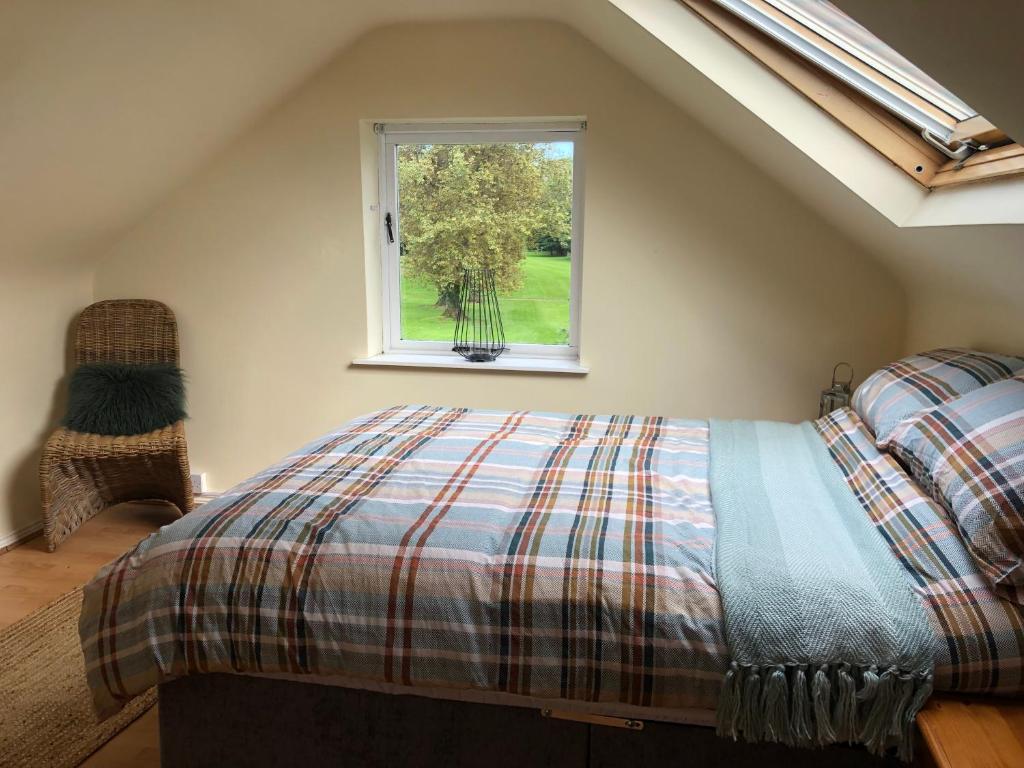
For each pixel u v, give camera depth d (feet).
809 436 7.81
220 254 11.53
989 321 7.40
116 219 11.02
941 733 4.17
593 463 7.08
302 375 11.71
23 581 9.58
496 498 6.11
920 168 7.26
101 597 5.48
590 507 5.91
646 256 10.46
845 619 4.46
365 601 5.07
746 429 8.12
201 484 12.32
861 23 4.29
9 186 8.69
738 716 4.50
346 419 11.72
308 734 5.60
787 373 10.39
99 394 10.89
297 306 11.51
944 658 4.35
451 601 4.96
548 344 11.58
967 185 6.54
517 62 10.32
